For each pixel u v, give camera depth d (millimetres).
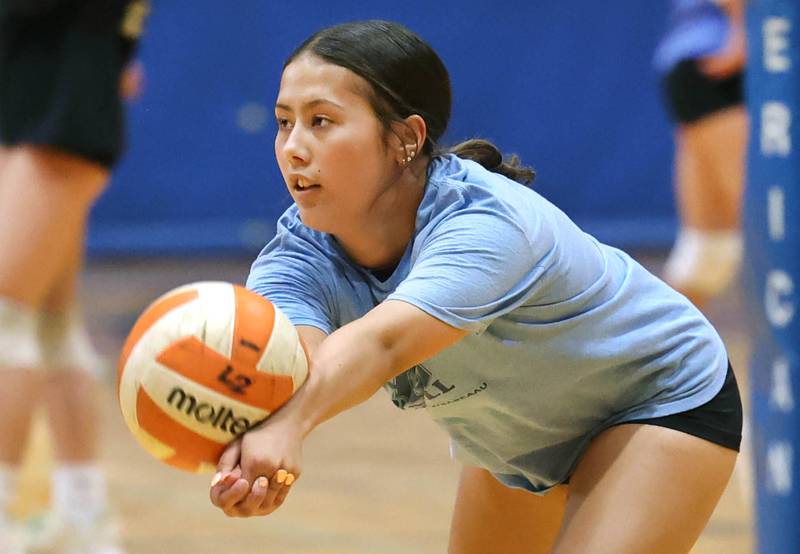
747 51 8023
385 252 5895
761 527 8070
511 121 27953
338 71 5453
